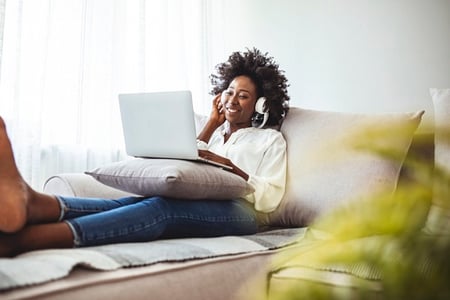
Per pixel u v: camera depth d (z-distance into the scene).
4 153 1.00
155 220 1.21
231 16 2.85
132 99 1.50
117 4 2.39
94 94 2.30
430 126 0.59
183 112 1.40
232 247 1.20
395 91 2.18
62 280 0.81
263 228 1.70
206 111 2.76
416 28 2.12
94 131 2.30
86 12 2.25
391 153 0.51
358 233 0.45
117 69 2.39
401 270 0.42
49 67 2.13
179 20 2.70
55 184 1.60
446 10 2.04
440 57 2.06
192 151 1.41
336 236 0.46
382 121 1.60
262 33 2.69
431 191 0.46
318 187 1.59
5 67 1.96
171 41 2.68
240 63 2.05
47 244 0.99
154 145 1.49
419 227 0.44
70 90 2.20
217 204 1.44
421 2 2.11
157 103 1.44
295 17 2.54
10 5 1.98
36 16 2.07
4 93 1.96
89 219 1.09
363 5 2.29
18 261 0.83
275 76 1.99
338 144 0.60
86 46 2.25
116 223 1.12
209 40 2.82
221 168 1.51
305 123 1.83
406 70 2.15
